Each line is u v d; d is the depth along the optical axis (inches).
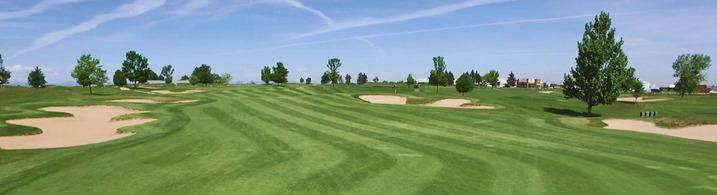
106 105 1755.7
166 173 547.2
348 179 522.0
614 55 1883.6
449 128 1165.1
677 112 2112.5
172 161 629.3
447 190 469.1
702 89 6624.0
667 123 1333.7
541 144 860.6
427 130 1112.2
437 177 534.6
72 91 2669.8
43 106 1641.2
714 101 3078.2
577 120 1480.1
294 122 1254.3
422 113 1603.1
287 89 3457.2
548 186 490.3
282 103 1963.6
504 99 2536.9
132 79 3550.7
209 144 812.0
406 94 2893.7
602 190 473.7
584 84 1903.3
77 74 2447.1
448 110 1771.7
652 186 494.9
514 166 609.9
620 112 2165.4
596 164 630.5
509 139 940.6
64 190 463.5
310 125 1185.4
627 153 751.1
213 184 491.5
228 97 2511.1
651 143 904.3
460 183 502.6
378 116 1480.1
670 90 6919.3
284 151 732.0
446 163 630.5
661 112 2121.1
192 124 1176.8
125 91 2851.9
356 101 2361.0
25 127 1090.7
